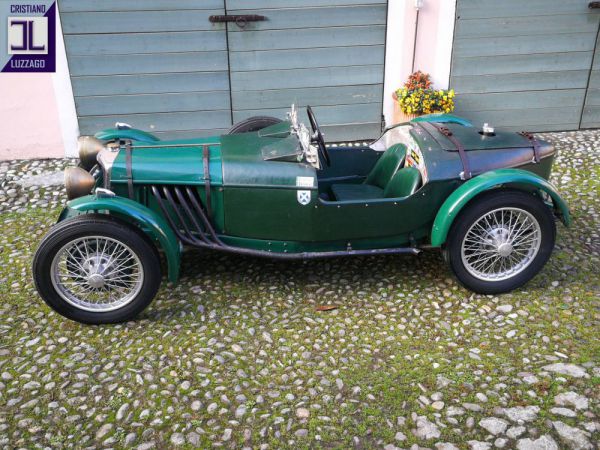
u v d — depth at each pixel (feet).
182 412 8.16
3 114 18.29
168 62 18.49
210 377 8.86
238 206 10.35
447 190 10.53
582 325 9.89
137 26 17.90
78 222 9.34
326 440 7.64
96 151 11.83
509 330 9.84
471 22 18.78
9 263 12.61
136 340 9.76
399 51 18.95
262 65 18.83
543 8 18.76
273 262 12.28
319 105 19.61
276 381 8.77
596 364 8.85
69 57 18.03
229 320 10.28
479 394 8.33
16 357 9.39
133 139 12.92
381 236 10.82
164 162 10.37
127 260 9.87
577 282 11.24
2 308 10.79
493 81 19.74
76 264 9.79
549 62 19.58
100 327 10.11
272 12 18.11
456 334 9.80
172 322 10.23
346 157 13.12
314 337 9.81
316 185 10.10
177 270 9.97
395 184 11.20
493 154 10.79
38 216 15.05
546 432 7.61
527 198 10.24
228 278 11.66
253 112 19.51
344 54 18.89
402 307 10.63
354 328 10.04
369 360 9.21
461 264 10.58
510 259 10.88
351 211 10.36
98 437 7.75
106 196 9.63
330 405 8.25
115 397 8.47
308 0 18.03
